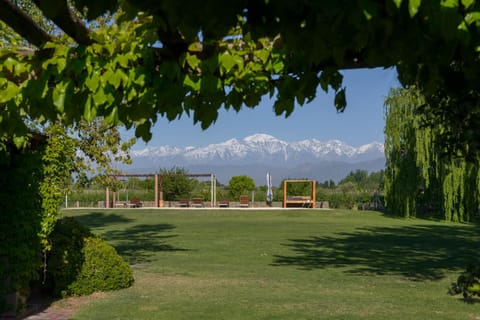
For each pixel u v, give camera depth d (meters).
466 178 26.16
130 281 8.70
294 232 20.83
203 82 1.99
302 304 7.30
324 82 1.95
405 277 9.98
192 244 16.09
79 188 10.94
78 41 2.12
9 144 6.27
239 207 41.88
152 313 6.70
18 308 6.55
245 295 7.93
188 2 1.30
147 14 1.61
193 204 42.47
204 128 2.07
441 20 1.32
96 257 8.09
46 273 7.81
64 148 7.49
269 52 2.07
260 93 2.12
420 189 28.97
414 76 1.86
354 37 1.47
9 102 2.15
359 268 11.17
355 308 7.07
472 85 1.85
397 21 1.43
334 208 41.06
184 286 8.70
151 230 21.78
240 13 1.37
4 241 6.38
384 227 23.67
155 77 2.03
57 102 2.07
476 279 3.41
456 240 17.80
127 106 2.10
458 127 3.30
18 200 6.48
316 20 1.41
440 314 6.76
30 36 2.04
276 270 10.71
